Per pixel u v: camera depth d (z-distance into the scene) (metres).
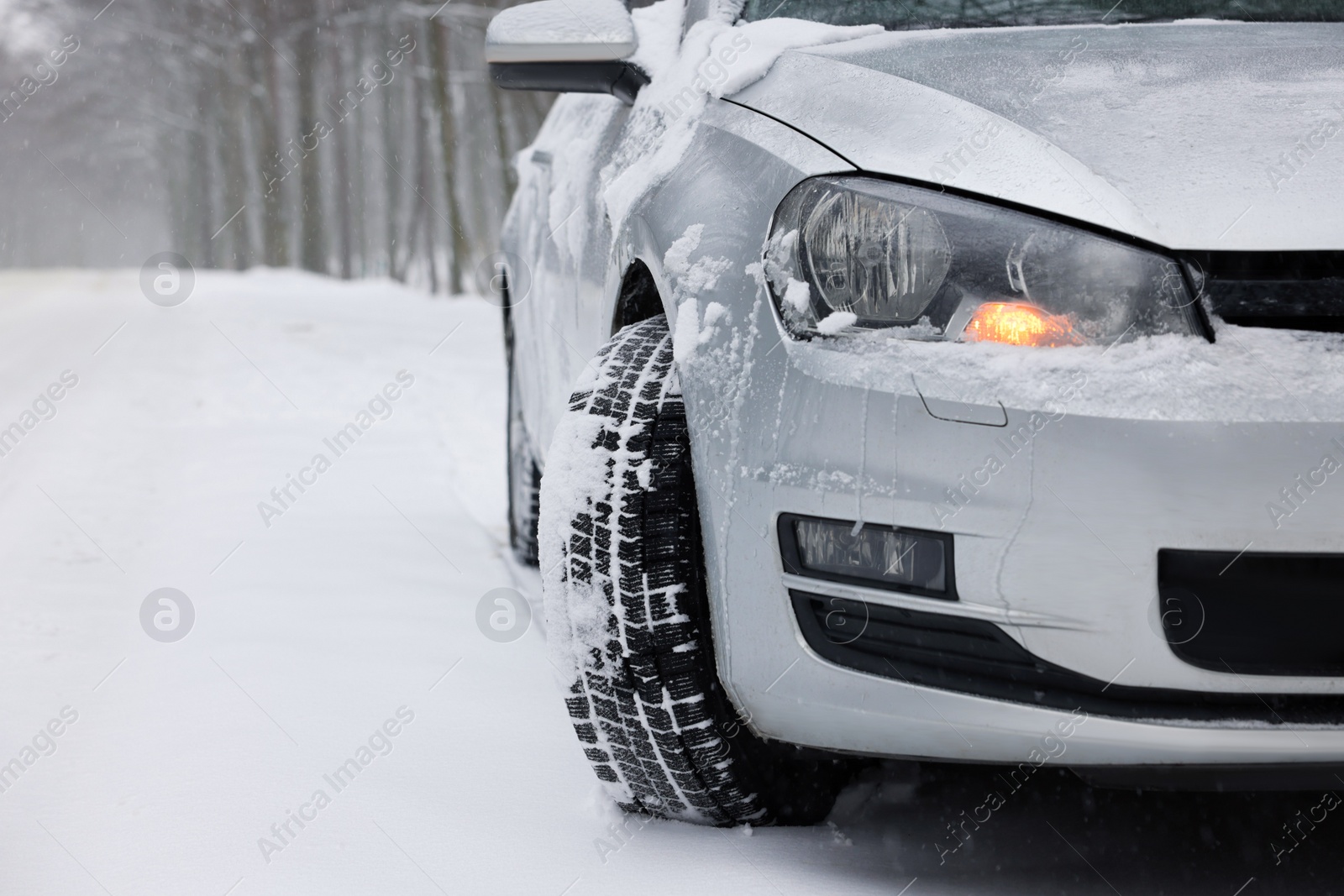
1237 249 2.58
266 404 12.63
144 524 6.96
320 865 2.96
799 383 2.74
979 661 2.65
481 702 4.04
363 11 44.34
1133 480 2.48
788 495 2.74
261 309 28.41
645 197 3.39
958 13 3.83
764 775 3.07
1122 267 2.60
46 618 5.04
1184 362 2.52
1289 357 2.52
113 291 36.16
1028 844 3.10
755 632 2.84
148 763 3.56
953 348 2.63
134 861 2.98
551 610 3.05
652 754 3.02
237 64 56.00
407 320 27.73
